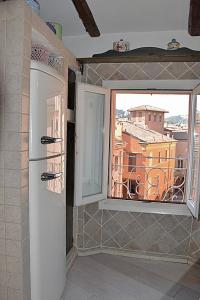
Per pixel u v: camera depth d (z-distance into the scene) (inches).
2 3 46.1
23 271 50.5
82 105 83.4
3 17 46.1
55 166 61.4
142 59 85.8
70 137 85.5
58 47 66.9
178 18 78.3
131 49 89.4
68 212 88.2
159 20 79.8
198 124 84.2
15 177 48.1
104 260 91.0
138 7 71.7
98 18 78.7
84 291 73.0
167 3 69.5
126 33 89.6
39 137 51.5
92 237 95.3
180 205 92.2
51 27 65.4
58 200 64.2
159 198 104.6
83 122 84.6
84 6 69.3
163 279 79.8
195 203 79.3
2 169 48.5
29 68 48.7
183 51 83.4
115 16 77.2
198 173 76.9
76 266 86.4
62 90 65.4
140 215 92.6
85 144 93.4
